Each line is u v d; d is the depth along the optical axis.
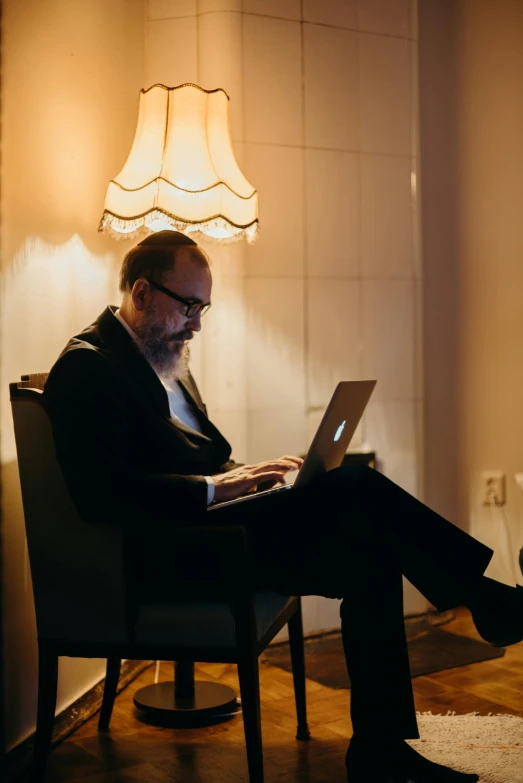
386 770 1.82
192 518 1.87
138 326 2.09
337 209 3.15
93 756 2.11
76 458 1.78
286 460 2.07
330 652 2.97
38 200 2.25
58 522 1.86
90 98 2.61
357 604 1.85
